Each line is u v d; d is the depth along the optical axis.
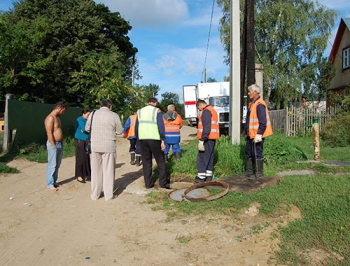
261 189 6.09
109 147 6.59
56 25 28.20
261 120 6.33
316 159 9.23
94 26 30.95
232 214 5.26
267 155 8.66
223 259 4.09
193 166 8.38
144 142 7.08
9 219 5.57
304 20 27.27
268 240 4.45
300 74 27.84
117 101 25.06
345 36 23.56
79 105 31.50
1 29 21.42
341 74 24.19
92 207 6.19
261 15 28.25
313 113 17.14
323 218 4.69
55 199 6.76
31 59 25.41
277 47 28.88
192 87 29.92
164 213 5.66
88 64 24.30
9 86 23.95
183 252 4.31
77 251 4.41
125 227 5.17
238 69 9.97
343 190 5.77
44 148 13.50
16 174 9.29
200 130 7.20
